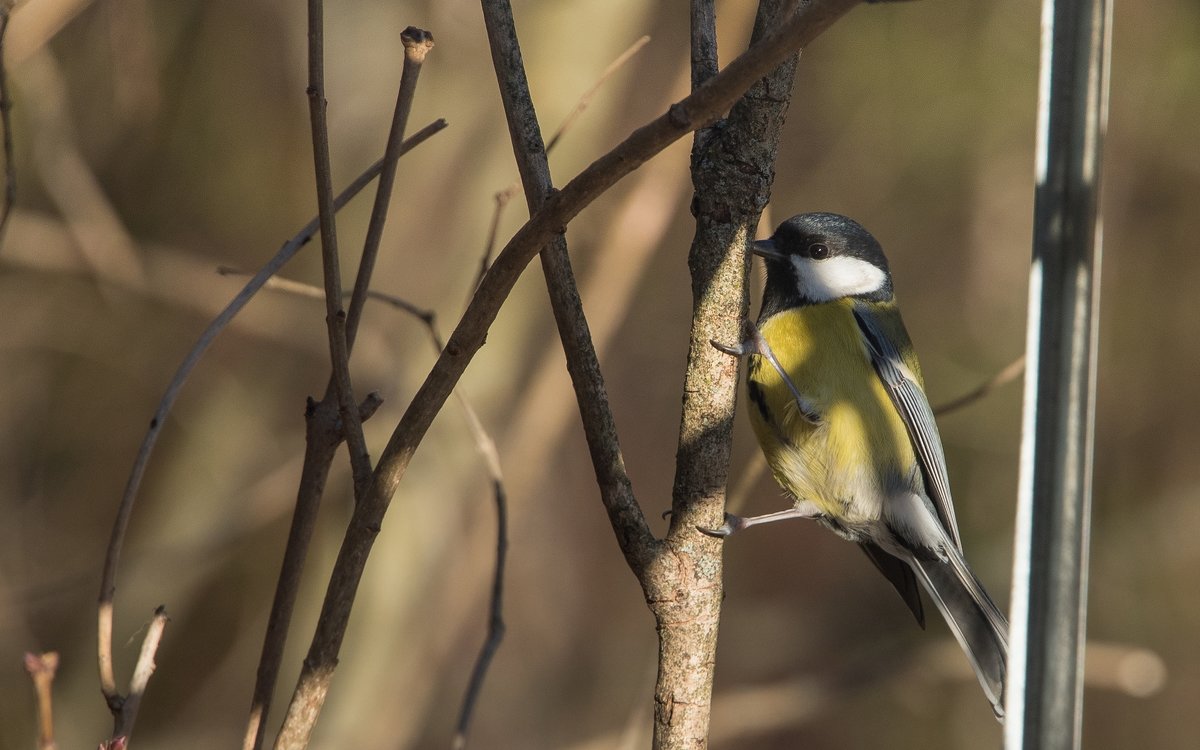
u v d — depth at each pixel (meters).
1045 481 3.05
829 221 8.03
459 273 9.36
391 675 9.14
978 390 6.38
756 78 2.90
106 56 11.87
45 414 13.62
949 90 16.50
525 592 14.76
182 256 10.66
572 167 9.40
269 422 12.84
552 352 9.17
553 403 9.16
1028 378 3.09
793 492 7.75
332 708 9.12
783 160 17.44
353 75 10.22
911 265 17.30
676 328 17.30
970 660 7.51
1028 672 3.00
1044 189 3.14
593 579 15.80
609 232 8.79
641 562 3.85
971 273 16.78
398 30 10.21
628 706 15.05
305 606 9.61
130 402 13.96
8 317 12.91
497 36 3.71
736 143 4.04
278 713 9.60
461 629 9.39
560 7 9.41
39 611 11.20
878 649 10.20
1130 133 17.09
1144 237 17.53
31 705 11.02
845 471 7.57
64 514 13.58
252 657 13.46
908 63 16.62
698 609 3.86
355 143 10.09
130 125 11.97
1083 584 3.02
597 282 8.69
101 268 9.93
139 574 10.30
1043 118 3.16
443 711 13.50
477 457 9.34
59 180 9.91
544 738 14.24
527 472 9.22
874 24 16.64
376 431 9.12
